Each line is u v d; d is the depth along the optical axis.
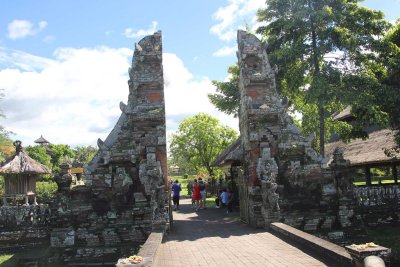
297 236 10.72
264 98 15.70
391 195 17.33
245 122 15.84
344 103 18.20
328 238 14.55
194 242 12.23
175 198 22.98
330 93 18.45
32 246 16.41
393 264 13.17
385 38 19.56
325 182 15.24
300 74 20.20
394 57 19.08
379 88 18.20
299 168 15.22
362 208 16.95
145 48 15.38
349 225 14.91
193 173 63.81
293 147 15.28
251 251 10.43
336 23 19.56
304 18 19.75
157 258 9.82
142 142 14.78
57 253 13.93
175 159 47.44
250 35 16.30
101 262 13.78
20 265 14.12
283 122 15.60
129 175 14.71
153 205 13.44
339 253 8.16
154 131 14.84
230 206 21.16
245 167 16.08
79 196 14.48
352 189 15.29
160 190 13.71
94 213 14.43
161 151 14.70
